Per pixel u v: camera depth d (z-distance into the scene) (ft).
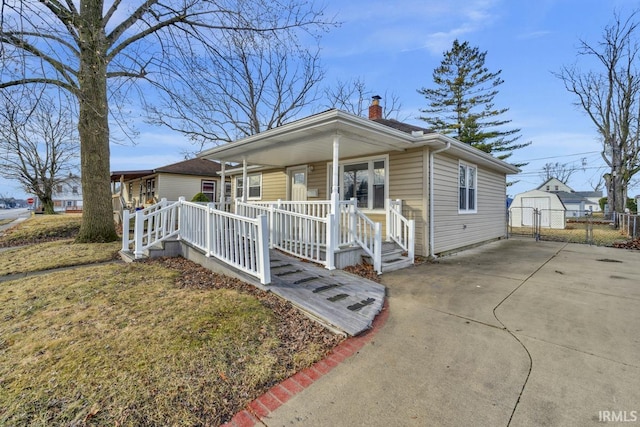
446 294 14.48
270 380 7.47
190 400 6.59
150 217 19.33
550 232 46.52
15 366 7.62
